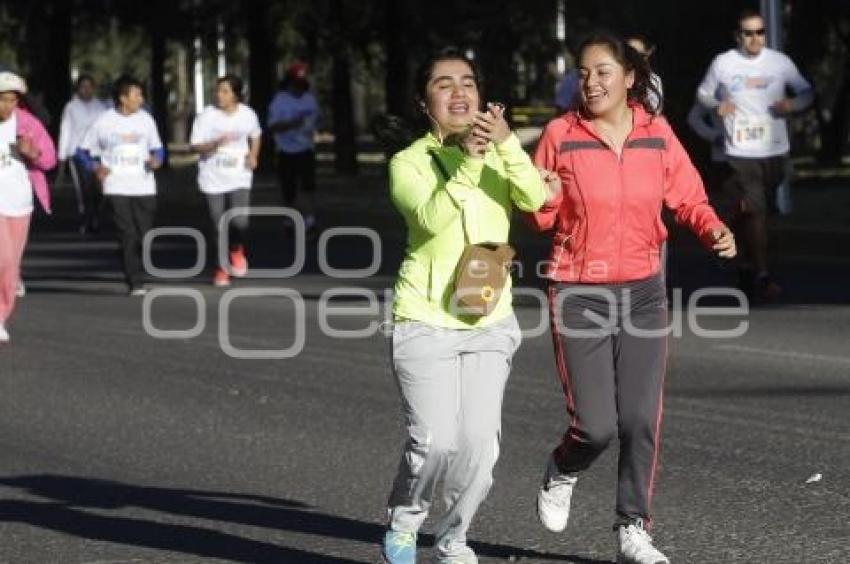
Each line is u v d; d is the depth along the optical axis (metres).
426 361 9.67
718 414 15.37
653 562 10.26
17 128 20.84
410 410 9.73
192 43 73.12
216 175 27.23
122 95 25.83
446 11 57.56
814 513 11.74
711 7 39.84
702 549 10.88
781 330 20.41
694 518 11.67
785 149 22.73
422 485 9.79
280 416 15.95
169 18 67.69
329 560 10.95
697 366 17.97
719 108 22.58
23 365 19.30
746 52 22.70
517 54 66.06
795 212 33.22
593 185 10.40
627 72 10.50
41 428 15.63
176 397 17.06
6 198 20.84
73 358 19.75
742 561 10.59
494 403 9.75
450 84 9.76
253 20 58.34
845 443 14.04
